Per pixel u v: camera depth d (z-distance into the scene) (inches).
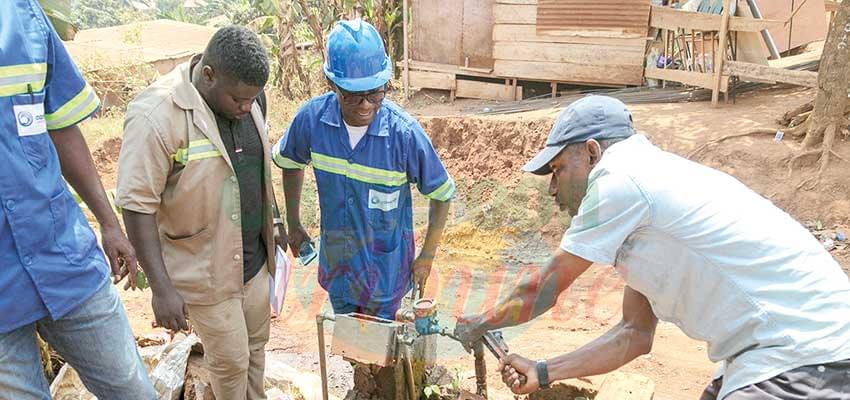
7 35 80.3
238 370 121.6
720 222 83.0
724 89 339.3
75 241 88.4
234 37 103.4
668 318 91.7
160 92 107.5
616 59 382.6
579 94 393.7
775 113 318.7
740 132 304.2
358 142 116.0
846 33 272.4
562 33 388.8
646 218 83.1
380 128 115.6
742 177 288.5
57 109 90.6
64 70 90.1
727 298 84.2
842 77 273.4
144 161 104.9
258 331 128.9
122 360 94.3
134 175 104.8
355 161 115.0
